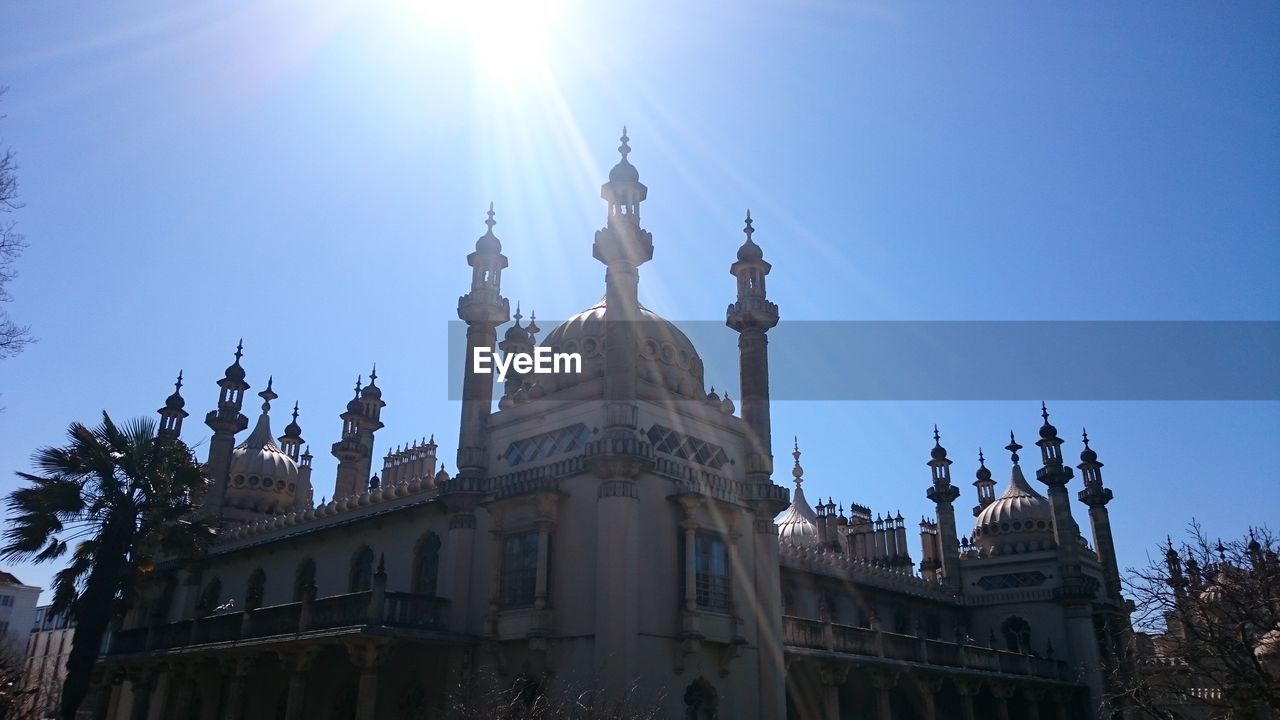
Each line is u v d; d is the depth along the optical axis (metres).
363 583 30.23
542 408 26.83
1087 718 40.88
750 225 31.22
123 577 28.27
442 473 28.27
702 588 24.39
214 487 37.88
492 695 23.17
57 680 47.78
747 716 24.73
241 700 26.62
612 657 21.72
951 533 46.50
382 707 26.17
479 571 26.03
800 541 46.22
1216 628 21.70
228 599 35.62
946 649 34.72
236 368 40.03
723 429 27.83
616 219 26.23
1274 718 20.69
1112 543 48.34
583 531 24.06
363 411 43.94
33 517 27.19
